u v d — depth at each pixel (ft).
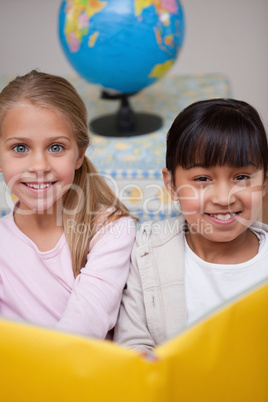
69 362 1.50
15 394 1.59
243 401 1.70
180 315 2.33
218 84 4.94
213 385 1.59
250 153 2.12
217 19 5.61
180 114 2.27
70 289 2.47
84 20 3.72
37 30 5.53
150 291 2.37
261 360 1.69
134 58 3.76
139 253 2.44
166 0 3.81
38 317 2.45
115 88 3.96
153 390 1.45
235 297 1.61
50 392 1.54
